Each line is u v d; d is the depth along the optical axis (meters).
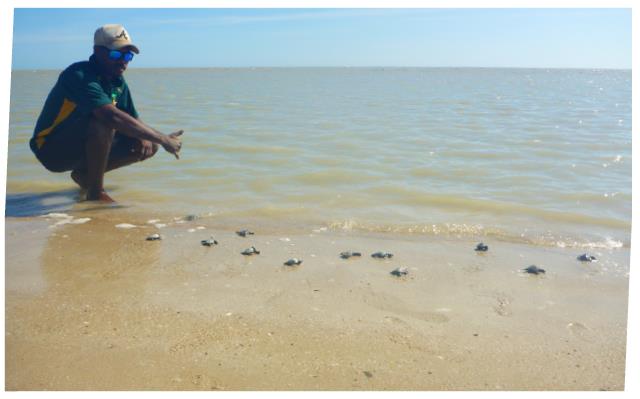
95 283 3.63
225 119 12.31
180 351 2.74
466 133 10.30
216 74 56.72
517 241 4.75
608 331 3.05
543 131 10.49
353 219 5.31
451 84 30.53
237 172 7.14
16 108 12.42
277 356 2.71
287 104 16.36
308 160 7.84
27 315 3.12
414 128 10.92
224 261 4.11
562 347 2.87
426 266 4.09
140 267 3.96
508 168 7.37
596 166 7.46
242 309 3.25
